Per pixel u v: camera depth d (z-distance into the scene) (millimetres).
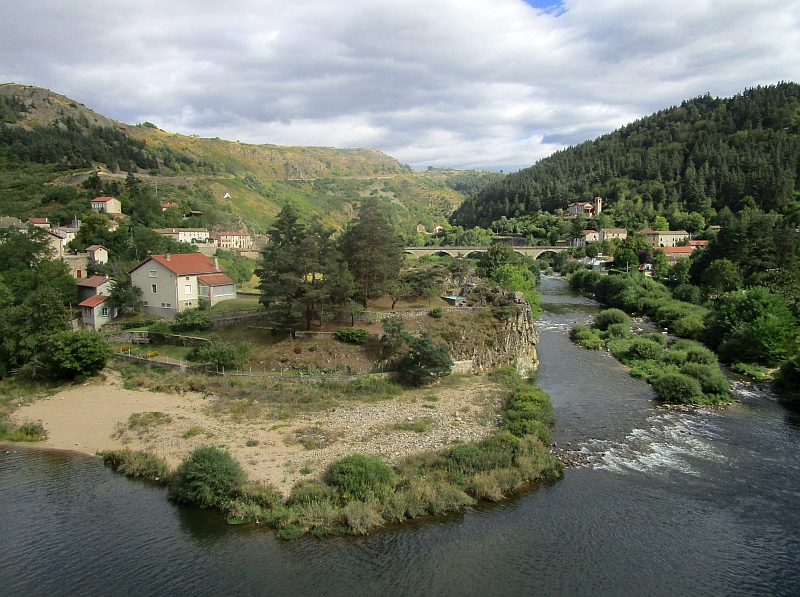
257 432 46312
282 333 67000
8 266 89812
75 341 60906
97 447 45156
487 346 67312
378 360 62031
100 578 28562
